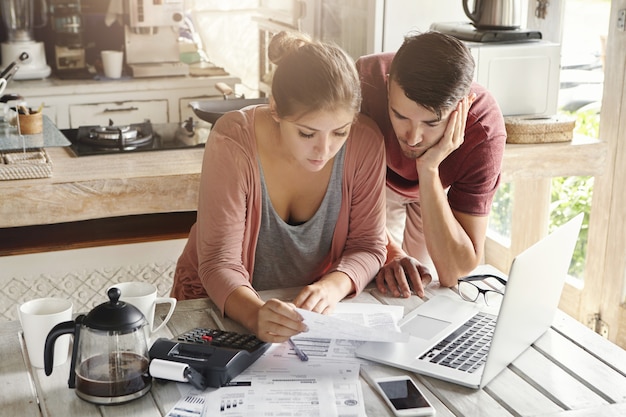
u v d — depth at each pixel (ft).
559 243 4.89
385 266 6.07
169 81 13.87
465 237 6.16
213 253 5.57
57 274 8.55
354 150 5.74
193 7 15.66
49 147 9.20
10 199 7.91
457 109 5.76
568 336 5.11
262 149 5.54
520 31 9.69
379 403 4.30
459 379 4.50
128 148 9.29
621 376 4.63
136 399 4.30
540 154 8.91
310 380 4.50
